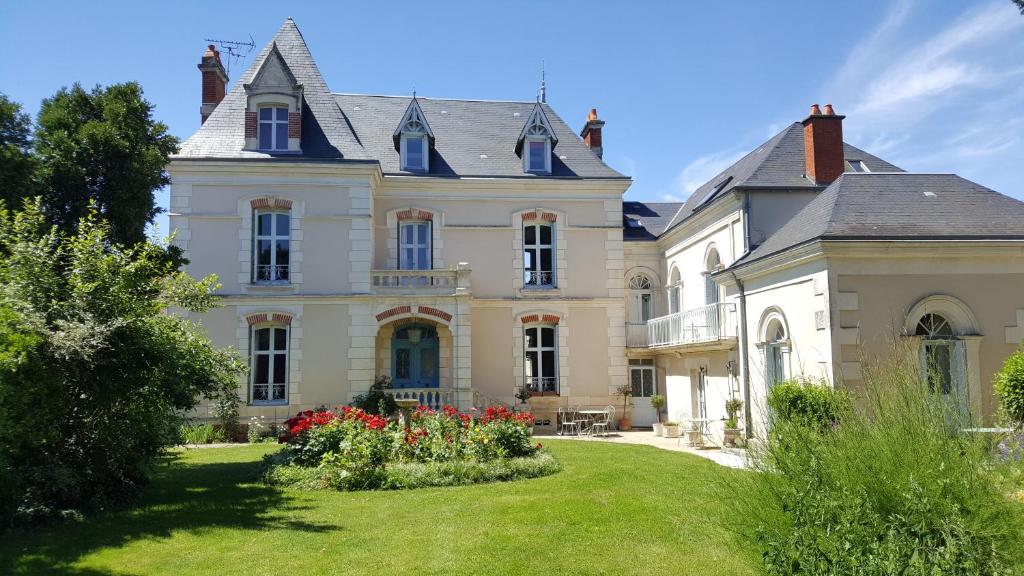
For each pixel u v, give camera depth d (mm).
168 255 13969
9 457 7762
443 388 20141
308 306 19281
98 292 9031
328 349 19219
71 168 12938
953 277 12664
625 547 6926
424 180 21703
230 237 19344
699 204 21625
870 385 6176
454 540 7324
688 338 19453
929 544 4426
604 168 23266
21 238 9164
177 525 8070
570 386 22047
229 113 20641
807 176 18016
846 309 12445
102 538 7449
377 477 10477
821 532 4727
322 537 7520
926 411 5328
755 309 15555
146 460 10031
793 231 14648
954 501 4641
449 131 23938
